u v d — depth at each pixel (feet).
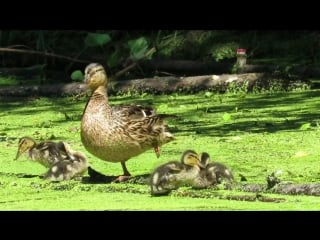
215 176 38.96
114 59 67.67
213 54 78.48
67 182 41.24
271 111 59.11
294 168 42.27
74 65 79.46
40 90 71.51
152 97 68.80
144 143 41.37
